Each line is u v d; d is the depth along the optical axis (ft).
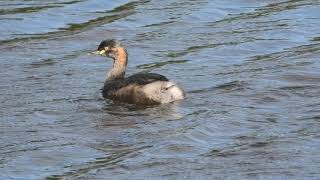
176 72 75.66
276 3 93.25
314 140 60.13
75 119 64.75
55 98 69.41
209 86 71.72
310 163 56.59
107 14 89.30
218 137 61.16
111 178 54.90
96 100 68.85
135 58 79.30
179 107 66.85
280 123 63.46
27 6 90.84
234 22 87.86
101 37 84.17
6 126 63.36
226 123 63.46
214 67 76.89
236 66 77.00
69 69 76.54
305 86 71.31
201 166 56.39
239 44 82.07
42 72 75.61
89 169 56.18
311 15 89.66
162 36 84.17
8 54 79.82
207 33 84.94
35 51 80.59
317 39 83.51
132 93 67.77
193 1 93.30
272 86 71.26
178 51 80.79
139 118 64.69
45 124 63.77
